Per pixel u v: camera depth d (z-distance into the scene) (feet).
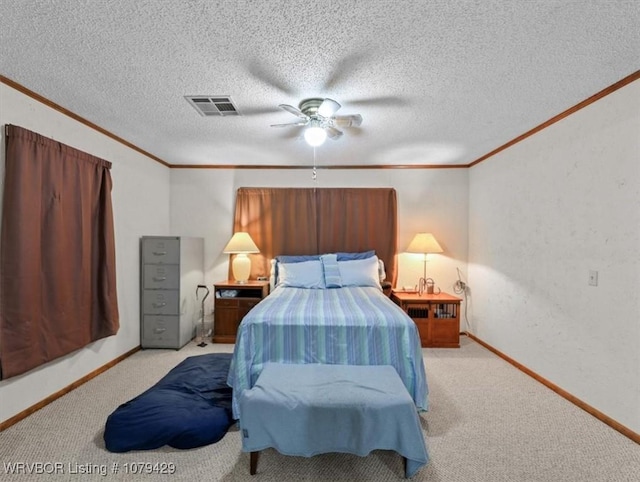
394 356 7.38
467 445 6.41
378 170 14.43
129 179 11.37
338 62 6.19
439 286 14.26
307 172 14.52
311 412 5.50
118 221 10.77
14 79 6.91
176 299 12.02
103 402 7.97
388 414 5.47
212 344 12.57
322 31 5.30
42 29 5.27
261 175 14.51
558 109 8.29
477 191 13.41
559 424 7.13
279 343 7.48
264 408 5.57
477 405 7.94
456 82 6.92
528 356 9.84
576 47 5.66
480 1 4.62
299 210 14.34
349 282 12.41
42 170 7.63
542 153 9.37
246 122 9.30
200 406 6.94
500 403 8.04
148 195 12.66
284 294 10.73
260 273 14.33
